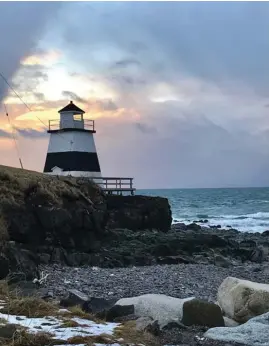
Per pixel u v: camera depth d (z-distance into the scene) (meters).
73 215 22.08
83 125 46.34
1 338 6.04
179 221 55.59
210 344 6.66
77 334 6.38
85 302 8.68
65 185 23.31
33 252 18.97
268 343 6.63
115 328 6.98
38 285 13.59
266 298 8.05
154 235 29.61
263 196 115.06
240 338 6.82
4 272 13.16
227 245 27.42
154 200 34.38
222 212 72.31
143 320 7.48
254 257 24.75
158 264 22.02
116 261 20.91
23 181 21.17
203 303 7.85
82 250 22.11
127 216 32.88
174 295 13.34
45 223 20.50
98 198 25.58
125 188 40.31
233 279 9.02
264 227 48.53
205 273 18.88
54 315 7.56
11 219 19.16
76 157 44.91
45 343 5.99
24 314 7.53
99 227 23.66
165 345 6.50
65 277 16.59
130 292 13.74
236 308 8.24
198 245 26.17
